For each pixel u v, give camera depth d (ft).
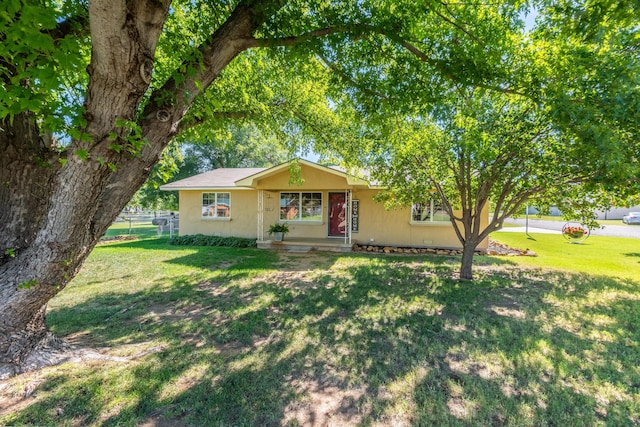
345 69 13.03
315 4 10.49
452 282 19.58
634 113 8.25
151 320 13.26
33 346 9.07
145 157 7.91
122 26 5.62
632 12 7.38
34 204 8.66
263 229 40.22
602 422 7.16
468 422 7.14
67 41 5.93
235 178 43.98
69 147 7.00
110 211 8.19
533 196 19.40
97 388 8.13
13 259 8.20
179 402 7.74
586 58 9.98
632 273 22.24
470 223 20.34
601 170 12.75
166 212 83.71
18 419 6.93
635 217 79.15
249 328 12.37
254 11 8.55
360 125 18.37
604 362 9.77
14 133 8.16
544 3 9.03
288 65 13.70
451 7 10.95
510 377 8.93
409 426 7.03
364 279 20.38
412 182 21.35
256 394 8.12
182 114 8.45
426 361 9.82
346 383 8.63
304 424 7.07
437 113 12.65
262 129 22.38
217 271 22.74
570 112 9.08
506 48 11.46
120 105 6.47
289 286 18.66
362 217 37.22
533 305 15.12
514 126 15.90
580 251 33.12
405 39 11.02
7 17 5.20
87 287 18.45
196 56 8.17
